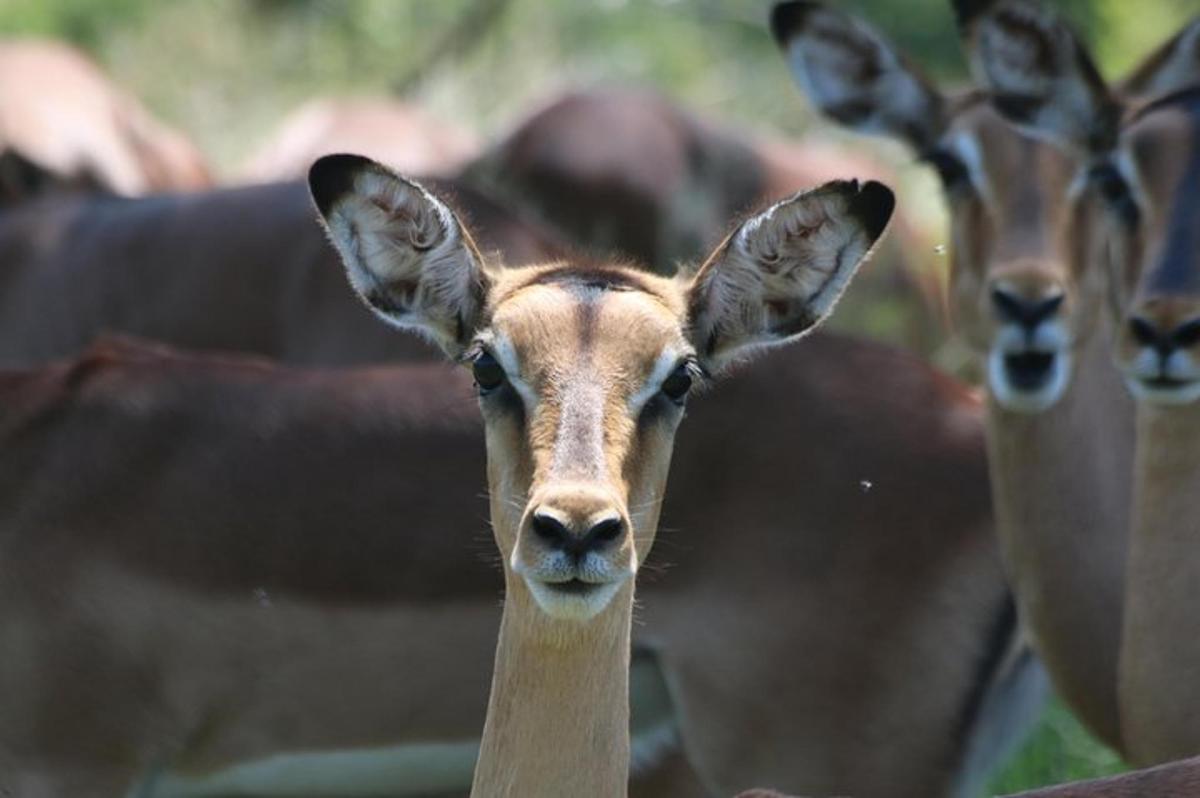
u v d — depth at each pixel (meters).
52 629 12.38
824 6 14.16
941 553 12.20
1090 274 12.77
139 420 12.65
